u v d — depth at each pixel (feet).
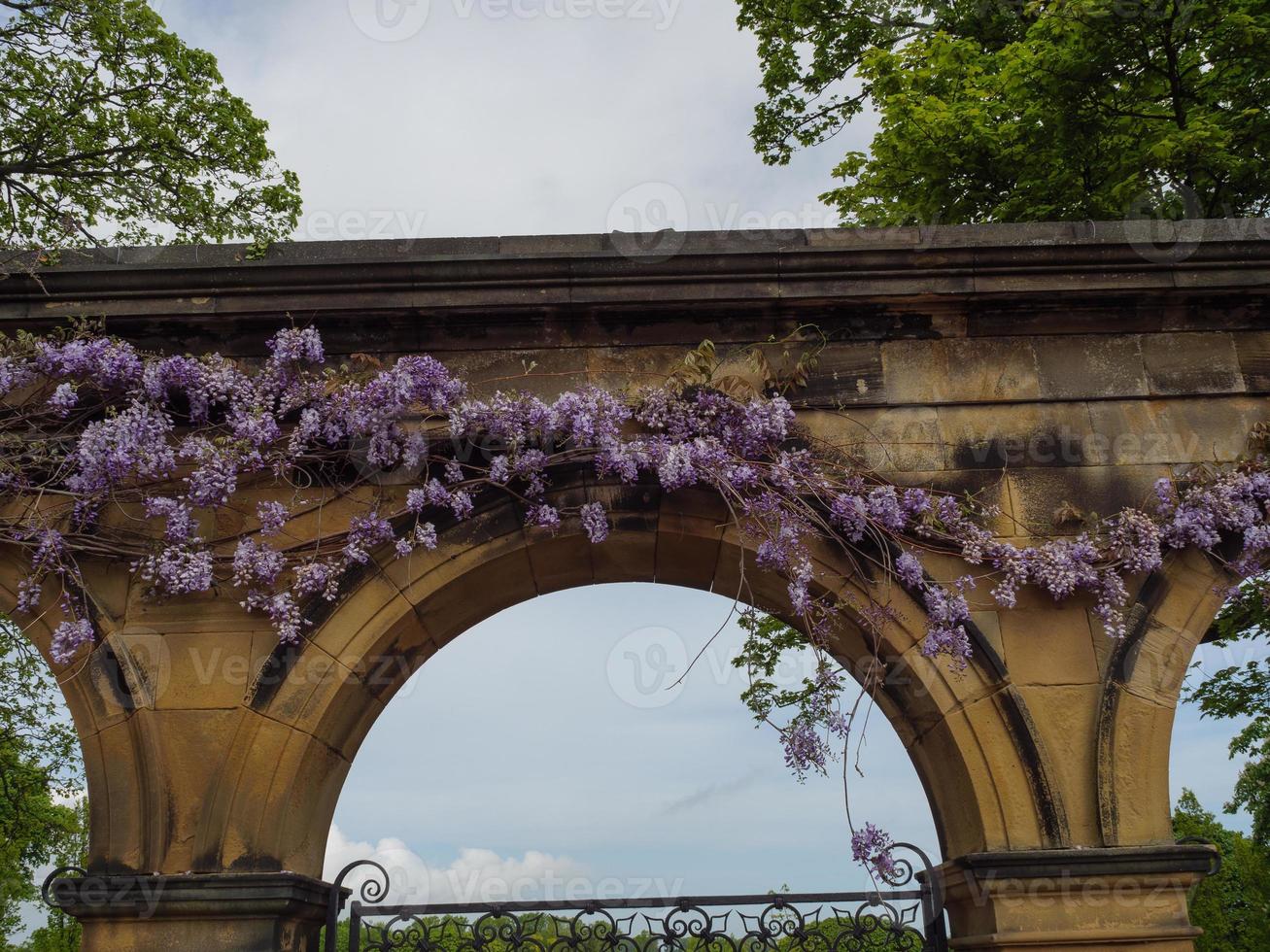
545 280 17.10
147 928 14.33
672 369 17.29
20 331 16.37
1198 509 16.19
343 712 16.07
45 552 15.57
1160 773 15.12
